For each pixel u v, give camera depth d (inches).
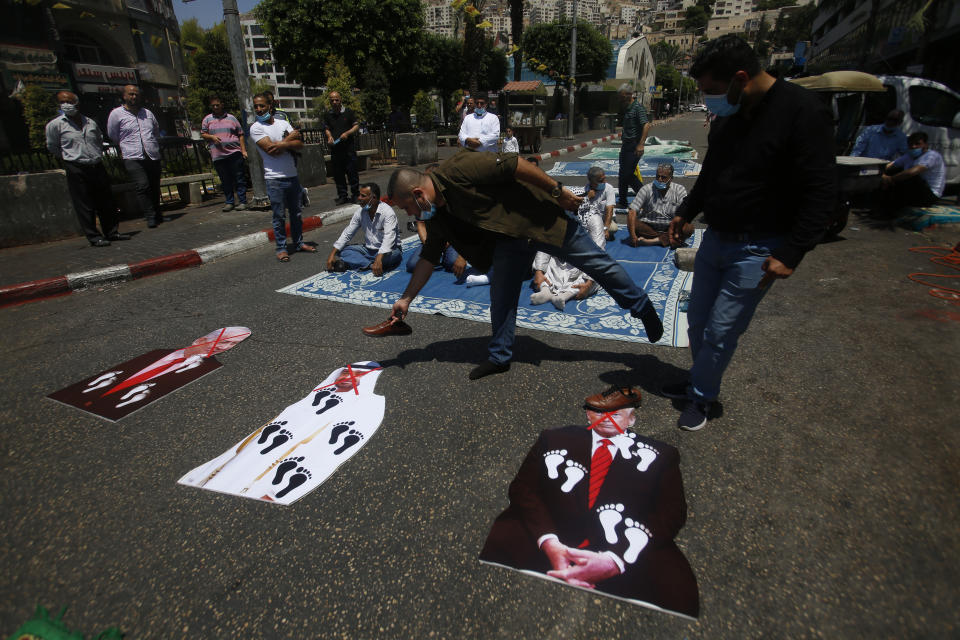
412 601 70.1
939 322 149.3
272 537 82.1
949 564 72.1
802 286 183.6
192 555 79.2
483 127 309.3
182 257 230.8
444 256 211.0
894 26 627.8
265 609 69.7
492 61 1470.2
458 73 1395.2
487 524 82.7
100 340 157.9
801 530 78.7
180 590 73.1
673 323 154.8
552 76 1270.9
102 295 198.2
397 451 101.4
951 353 130.5
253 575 75.2
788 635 63.3
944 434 99.1
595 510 83.6
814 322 152.7
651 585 70.4
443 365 135.0
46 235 271.1
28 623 68.7
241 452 103.2
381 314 171.3
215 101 325.7
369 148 574.2
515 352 140.6
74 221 279.0
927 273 192.7
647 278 194.9
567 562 74.5
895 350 133.3
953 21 455.2
